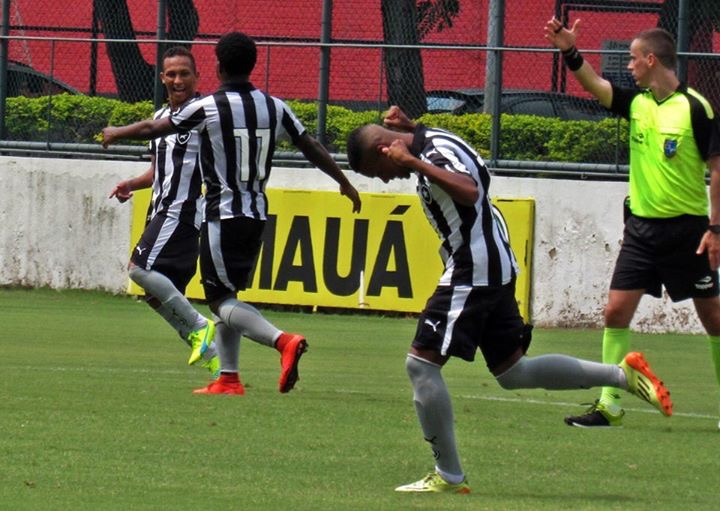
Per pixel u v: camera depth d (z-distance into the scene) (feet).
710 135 93.71
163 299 111.14
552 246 175.63
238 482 71.56
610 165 179.32
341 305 178.81
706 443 88.99
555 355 75.36
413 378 69.41
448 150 68.74
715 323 98.02
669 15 186.50
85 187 195.21
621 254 97.91
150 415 93.40
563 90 184.75
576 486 72.90
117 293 194.18
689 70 174.81
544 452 83.56
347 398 105.81
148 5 217.56
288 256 180.75
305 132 101.91
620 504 68.18
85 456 77.77
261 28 208.13
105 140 97.45
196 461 77.15
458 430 91.61
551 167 180.86
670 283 96.53
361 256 178.50
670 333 172.35
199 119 98.73
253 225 100.07
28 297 191.62
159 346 141.79
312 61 192.54
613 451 84.69
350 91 189.26
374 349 145.07
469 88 187.42
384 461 78.64
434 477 70.18
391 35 198.39
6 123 202.18
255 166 100.01
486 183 69.82
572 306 175.52
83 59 203.51
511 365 74.02
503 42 185.68
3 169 198.18
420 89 187.11
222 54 100.17
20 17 217.56
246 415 94.73
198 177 113.60
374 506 66.08
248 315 96.17
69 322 163.43
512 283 71.15
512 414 100.12
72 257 196.13
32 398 100.22
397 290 177.17
